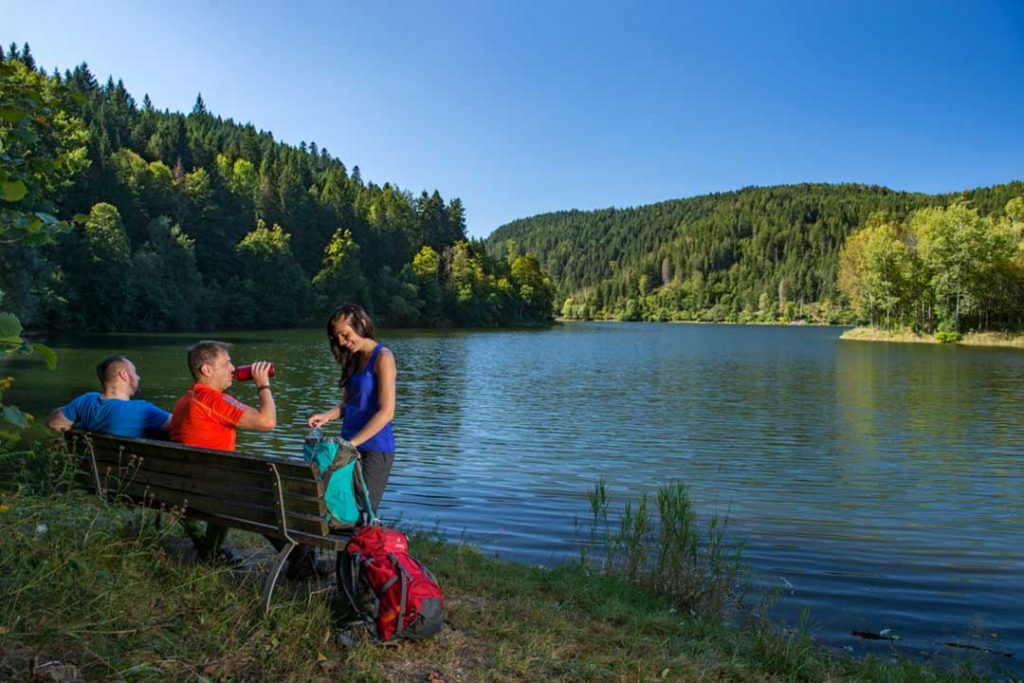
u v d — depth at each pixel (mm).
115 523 4648
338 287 90875
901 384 29047
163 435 4891
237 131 167250
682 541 6215
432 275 105688
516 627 4121
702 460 13711
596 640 4188
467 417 19328
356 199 118812
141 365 30344
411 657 3549
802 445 15414
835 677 4219
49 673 2828
